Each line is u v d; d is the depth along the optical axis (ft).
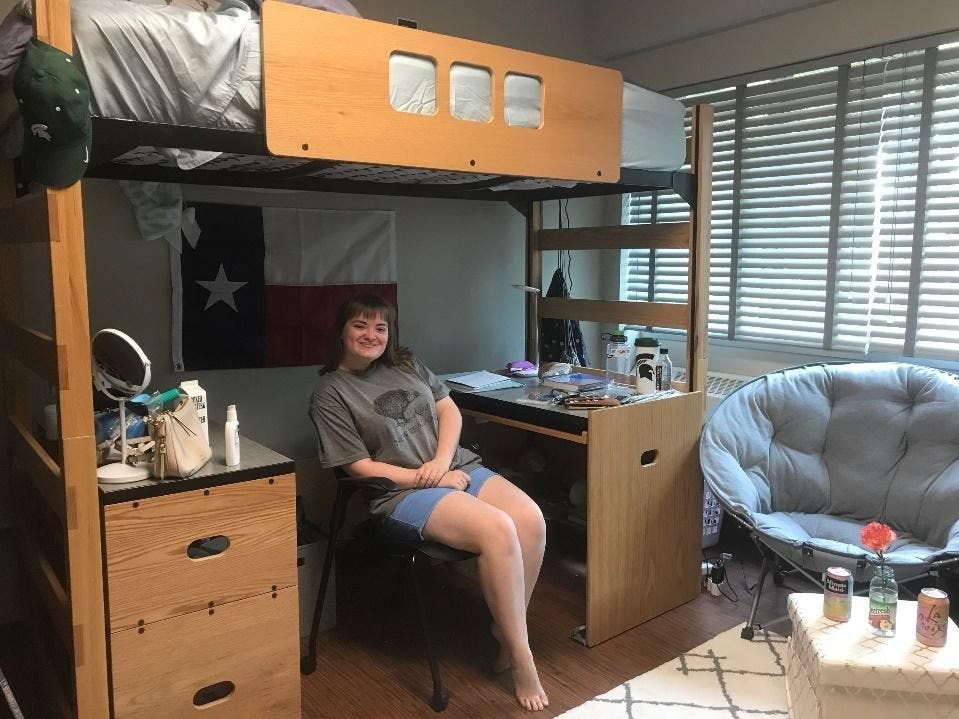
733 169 11.00
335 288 9.82
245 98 5.63
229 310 9.08
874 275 9.68
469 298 11.18
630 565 8.22
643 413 8.18
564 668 7.54
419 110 6.41
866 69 9.53
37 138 4.84
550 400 8.64
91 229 8.21
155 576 5.69
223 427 7.52
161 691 5.82
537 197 10.66
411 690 7.20
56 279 5.08
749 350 11.03
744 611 8.73
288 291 9.46
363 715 6.81
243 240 9.09
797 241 10.43
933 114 9.05
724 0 10.18
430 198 10.59
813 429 9.11
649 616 8.51
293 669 6.46
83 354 5.24
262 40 5.57
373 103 6.11
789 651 6.81
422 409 8.05
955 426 8.34
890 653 5.90
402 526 7.27
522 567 6.94
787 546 7.50
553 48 11.69
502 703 6.98
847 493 8.82
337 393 7.63
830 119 9.93
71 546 5.32
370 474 7.50
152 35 5.23
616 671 7.48
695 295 8.89
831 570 6.50
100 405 7.08
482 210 11.18
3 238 6.89
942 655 5.87
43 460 5.98
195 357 8.91
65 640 5.73
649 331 12.29
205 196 8.82
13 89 4.81
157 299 8.68
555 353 11.12
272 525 6.21
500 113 6.89
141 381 5.81
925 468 8.41
